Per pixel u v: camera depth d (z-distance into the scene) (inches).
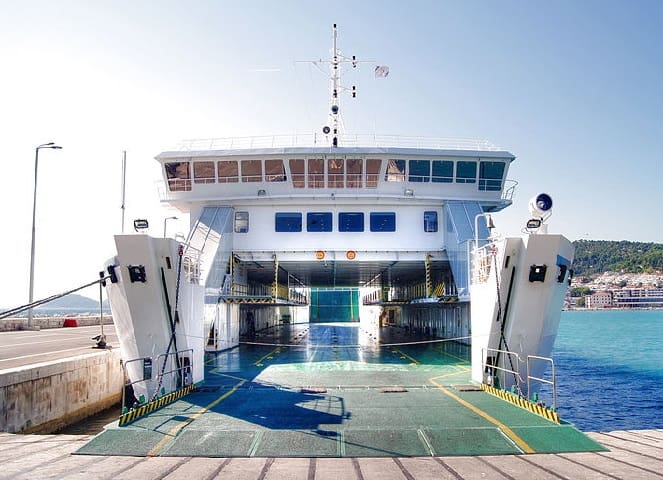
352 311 3467.0
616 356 1980.8
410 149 1002.7
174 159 1015.0
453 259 962.1
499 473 315.0
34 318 1646.2
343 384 639.8
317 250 1034.7
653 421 912.3
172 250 554.6
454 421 437.4
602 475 309.9
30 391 578.2
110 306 591.8
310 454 358.3
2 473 314.8
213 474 315.3
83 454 358.9
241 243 1038.4
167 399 521.0
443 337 1489.9
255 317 1748.3
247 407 498.0
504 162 1018.1
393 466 331.3
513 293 559.2
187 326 594.2
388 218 1039.0
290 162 1008.2
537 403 473.7
